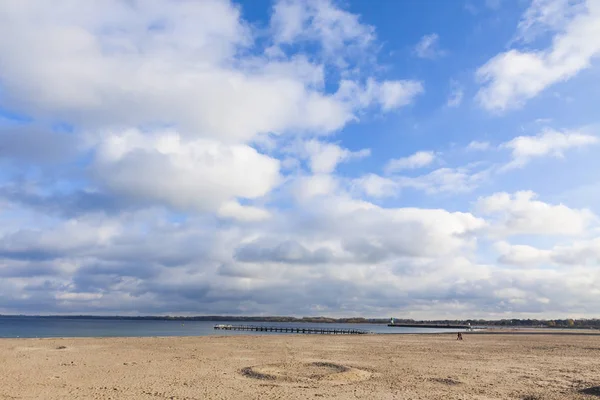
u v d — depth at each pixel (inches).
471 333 3732.8
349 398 722.8
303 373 978.7
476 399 719.7
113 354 1362.0
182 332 4227.4
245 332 4328.3
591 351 1652.3
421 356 1421.0
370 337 2751.0
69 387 787.4
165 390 770.8
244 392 761.6
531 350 1695.4
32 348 1517.0
